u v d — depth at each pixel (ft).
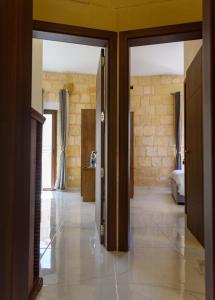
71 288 6.40
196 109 10.40
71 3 8.80
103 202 9.85
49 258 8.41
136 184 26.45
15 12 3.00
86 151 21.40
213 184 3.62
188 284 6.63
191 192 11.39
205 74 3.85
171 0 8.82
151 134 26.43
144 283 6.68
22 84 3.21
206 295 3.86
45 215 14.89
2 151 2.81
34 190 6.06
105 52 9.67
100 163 10.30
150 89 26.50
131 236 10.94
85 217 14.40
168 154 26.27
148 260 8.27
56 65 24.62
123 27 9.24
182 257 8.55
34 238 6.29
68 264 7.92
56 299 5.86
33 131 5.77
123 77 9.24
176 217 14.52
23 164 3.28
